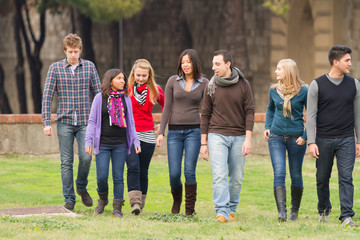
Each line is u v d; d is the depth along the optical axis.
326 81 17.67
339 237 15.20
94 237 14.85
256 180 26.89
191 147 18.77
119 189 18.78
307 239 14.95
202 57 68.81
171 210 19.72
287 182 26.28
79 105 19.86
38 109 63.25
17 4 63.41
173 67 68.75
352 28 65.62
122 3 55.19
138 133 19.66
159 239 14.66
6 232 15.13
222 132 18.03
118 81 18.50
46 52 65.06
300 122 18.34
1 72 63.91
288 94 18.14
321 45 65.62
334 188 24.72
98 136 18.50
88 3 54.00
